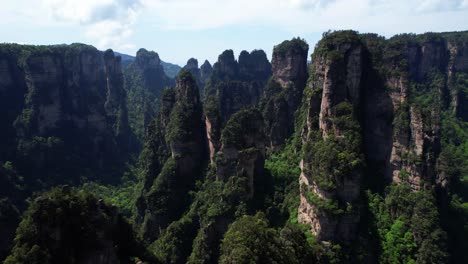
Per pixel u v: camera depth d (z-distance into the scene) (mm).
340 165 74188
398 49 92375
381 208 76250
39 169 123250
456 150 120812
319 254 69500
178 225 88188
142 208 108062
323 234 73375
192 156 102188
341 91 84375
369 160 85000
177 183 99500
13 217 79125
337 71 84000
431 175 75625
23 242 46000
